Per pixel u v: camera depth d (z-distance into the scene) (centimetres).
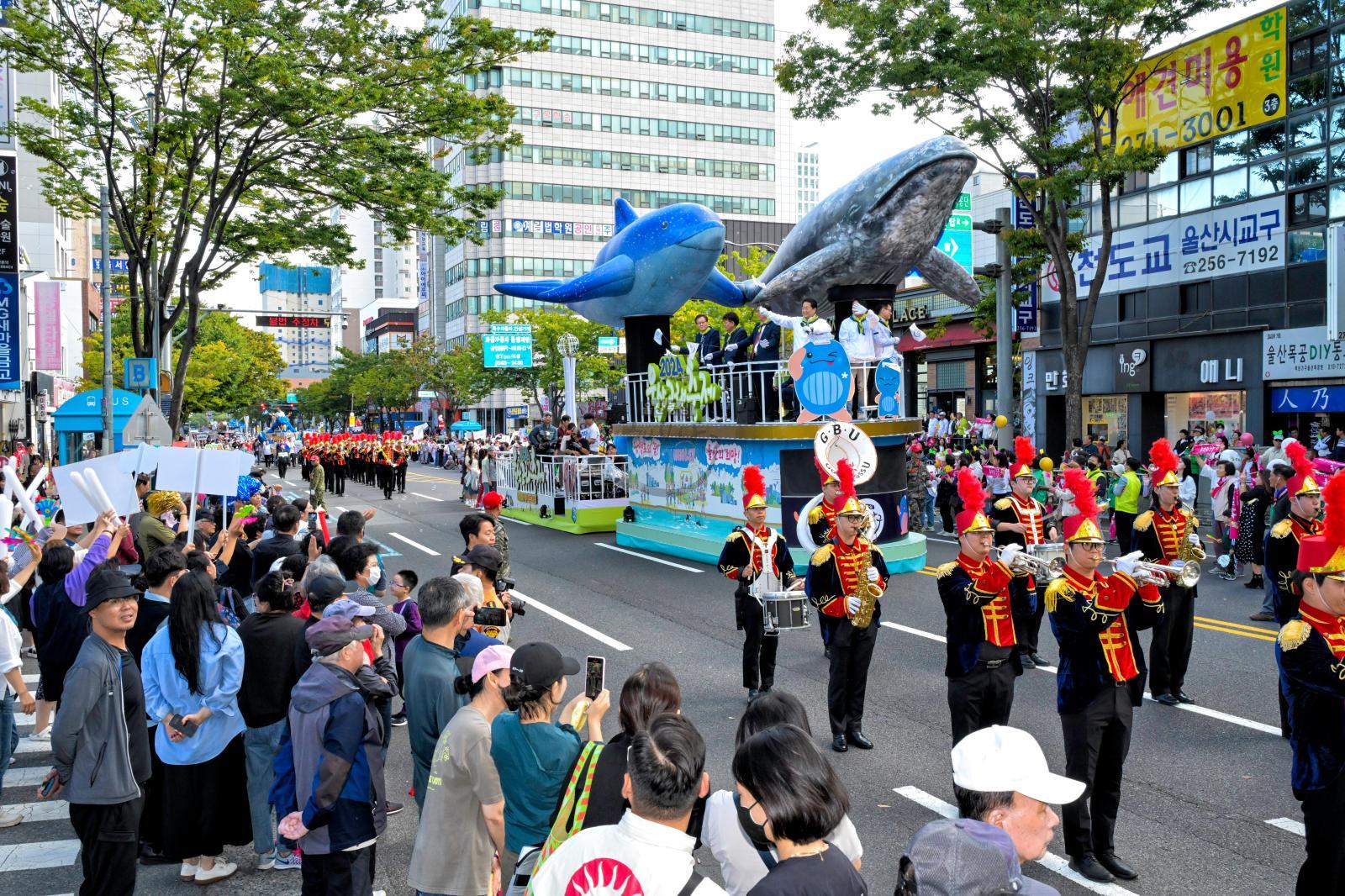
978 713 656
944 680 1002
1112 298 3186
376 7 1869
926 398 4650
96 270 5722
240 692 600
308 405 10731
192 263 2038
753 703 388
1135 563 565
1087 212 3253
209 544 1034
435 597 523
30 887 592
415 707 521
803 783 283
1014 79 2173
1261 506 1384
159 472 866
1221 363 2803
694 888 265
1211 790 702
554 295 2159
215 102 1822
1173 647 899
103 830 500
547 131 7800
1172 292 2967
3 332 2366
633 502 2153
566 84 7831
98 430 2159
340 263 2153
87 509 821
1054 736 818
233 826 598
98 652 504
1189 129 2872
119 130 1952
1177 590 888
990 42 2028
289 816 456
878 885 575
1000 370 2427
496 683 441
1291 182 2588
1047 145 2244
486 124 1972
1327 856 480
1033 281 2683
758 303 2098
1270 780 717
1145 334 3062
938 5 2061
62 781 495
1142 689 585
